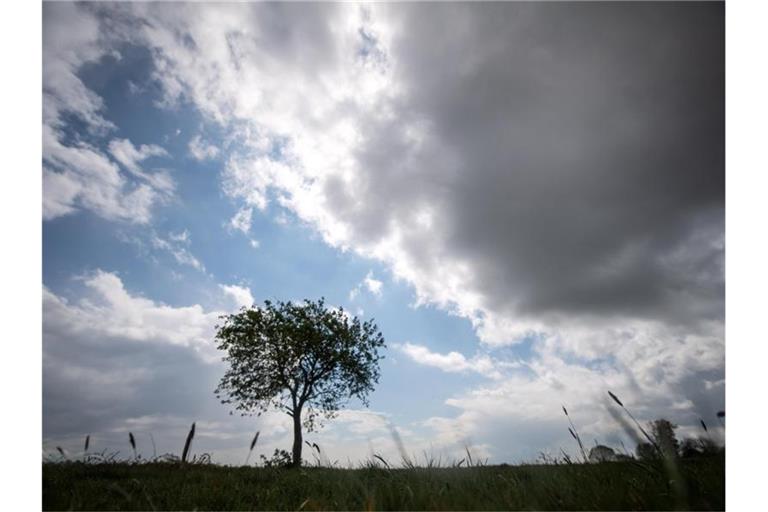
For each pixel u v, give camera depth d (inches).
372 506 169.3
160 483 249.9
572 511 151.6
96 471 285.3
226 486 250.5
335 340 1030.4
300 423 968.3
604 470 182.7
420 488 181.8
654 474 163.3
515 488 179.3
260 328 1030.4
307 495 215.3
